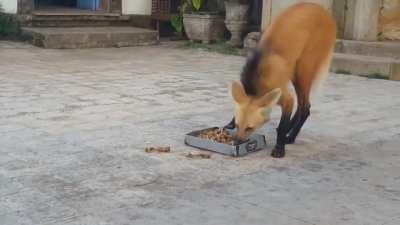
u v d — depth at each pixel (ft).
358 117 22.40
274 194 13.79
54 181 13.85
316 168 15.97
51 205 12.42
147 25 45.39
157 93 24.91
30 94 23.41
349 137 19.43
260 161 16.30
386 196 14.03
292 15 17.02
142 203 12.80
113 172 14.70
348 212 12.91
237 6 40.22
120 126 19.20
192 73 30.73
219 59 36.70
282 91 16.44
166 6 45.98
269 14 38.06
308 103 18.10
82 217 11.89
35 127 18.54
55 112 20.65
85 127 18.85
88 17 41.83
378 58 33.68
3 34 39.19
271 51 16.20
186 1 43.55
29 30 38.32
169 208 12.60
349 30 36.83
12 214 11.88
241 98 15.97
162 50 39.73
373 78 32.24
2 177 13.93
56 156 15.75
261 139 17.43
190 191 13.69
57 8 44.50
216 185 14.19
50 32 37.58
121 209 12.41
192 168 15.35
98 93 24.27
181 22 44.04
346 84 29.89
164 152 16.56
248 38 38.96
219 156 16.52
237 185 14.26
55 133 17.97
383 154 17.67
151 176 14.56
